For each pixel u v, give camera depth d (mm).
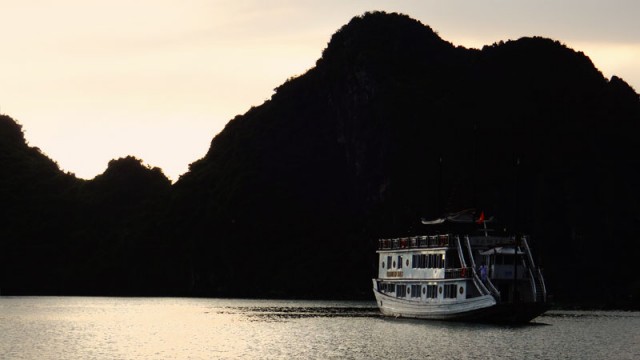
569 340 104438
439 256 120812
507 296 116188
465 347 95250
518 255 115750
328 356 89500
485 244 117062
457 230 122938
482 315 114312
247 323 136500
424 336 105125
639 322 147750
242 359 88250
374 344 98500
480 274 114625
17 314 162000
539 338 104562
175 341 105500
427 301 122688
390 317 134250
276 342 103125
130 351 95125
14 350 95938
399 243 130250
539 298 114500
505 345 97125
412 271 126375
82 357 90188
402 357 88438
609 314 184875
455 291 117500
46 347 99062
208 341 105188
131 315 162625
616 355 91938
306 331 117375
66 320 144375
